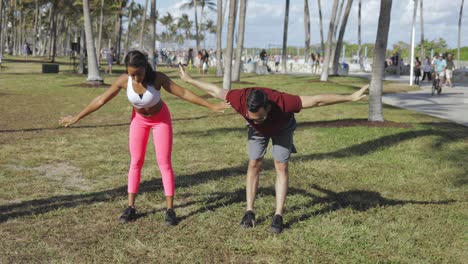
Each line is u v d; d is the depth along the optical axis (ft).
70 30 246.06
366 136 30.99
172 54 182.19
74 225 15.40
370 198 18.85
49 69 96.78
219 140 30.09
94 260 12.90
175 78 86.79
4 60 155.22
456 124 38.55
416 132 32.30
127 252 13.42
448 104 55.77
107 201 17.83
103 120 38.60
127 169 22.58
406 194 19.53
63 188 19.45
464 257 13.52
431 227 15.74
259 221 15.85
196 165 23.59
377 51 35.76
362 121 36.40
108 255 13.21
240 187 19.84
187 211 16.80
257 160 15.14
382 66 35.83
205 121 38.40
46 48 247.50
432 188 20.45
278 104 13.78
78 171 22.20
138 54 13.80
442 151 27.53
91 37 69.77
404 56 192.85
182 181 20.58
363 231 15.16
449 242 14.56
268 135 14.65
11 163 23.40
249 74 105.29
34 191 18.95
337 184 20.74
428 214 17.03
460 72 103.30
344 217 16.35
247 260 13.01
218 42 89.86
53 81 76.84
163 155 15.46
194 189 19.45
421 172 23.03
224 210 16.89
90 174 21.53
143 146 15.64
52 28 188.65
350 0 94.12
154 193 18.74
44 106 47.39
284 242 14.14
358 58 164.25
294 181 20.97
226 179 21.01
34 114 41.65
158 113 15.15
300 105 13.88
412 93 71.82
